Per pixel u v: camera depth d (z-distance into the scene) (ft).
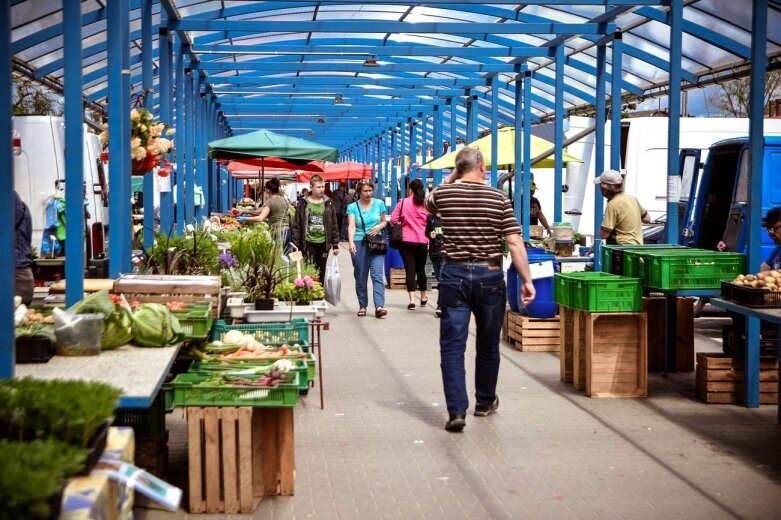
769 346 28.12
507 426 24.57
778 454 21.98
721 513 17.79
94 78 58.23
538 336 36.40
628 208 35.29
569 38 51.44
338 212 113.29
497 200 24.61
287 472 18.70
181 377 18.45
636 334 28.25
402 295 57.21
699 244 46.83
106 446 11.98
